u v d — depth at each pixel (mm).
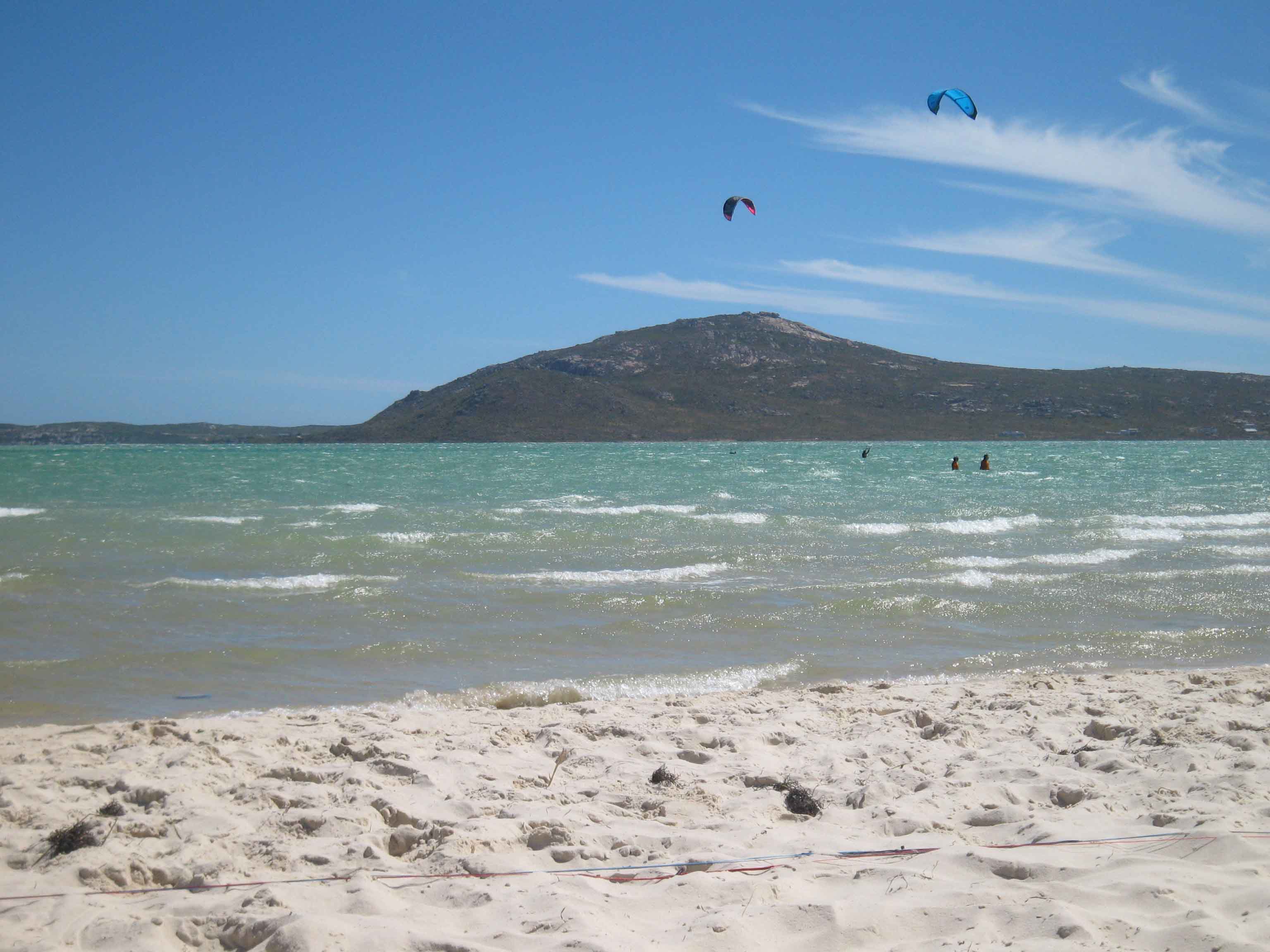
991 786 6355
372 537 20203
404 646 11453
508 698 9625
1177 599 14586
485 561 17734
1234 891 4469
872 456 88125
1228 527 24203
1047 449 117125
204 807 6012
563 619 12930
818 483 43750
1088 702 8844
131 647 11219
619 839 5582
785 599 14242
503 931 4391
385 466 62406
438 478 48062
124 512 27141
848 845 5426
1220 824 5281
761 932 4320
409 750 7309
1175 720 7988
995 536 22266
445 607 13484
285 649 11234
